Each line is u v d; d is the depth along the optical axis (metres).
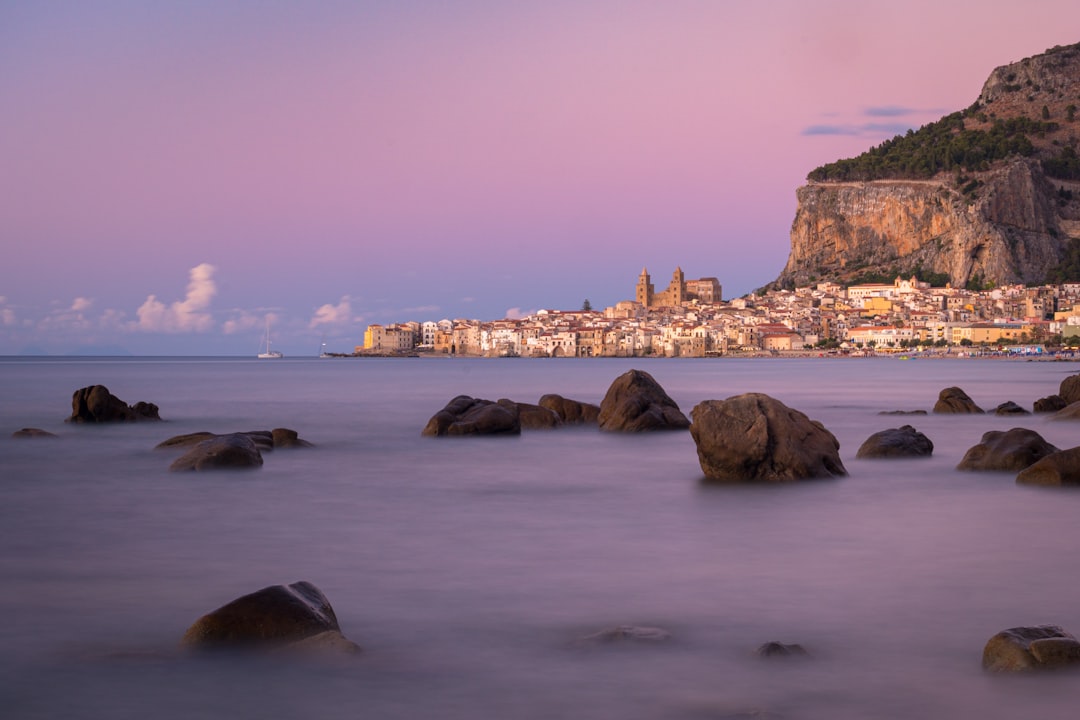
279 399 99.00
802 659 12.84
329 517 24.66
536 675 12.38
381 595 16.33
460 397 52.91
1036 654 12.26
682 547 20.30
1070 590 16.33
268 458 39.06
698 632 14.07
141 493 29.09
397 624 14.58
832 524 22.81
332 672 12.52
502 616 14.97
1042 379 156.38
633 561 18.94
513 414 48.91
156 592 16.70
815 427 31.47
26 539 21.72
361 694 11.80
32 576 17.97
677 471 34.16
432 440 47.31
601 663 12.80
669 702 11.47
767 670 12.48
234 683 12.16
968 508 24.83
